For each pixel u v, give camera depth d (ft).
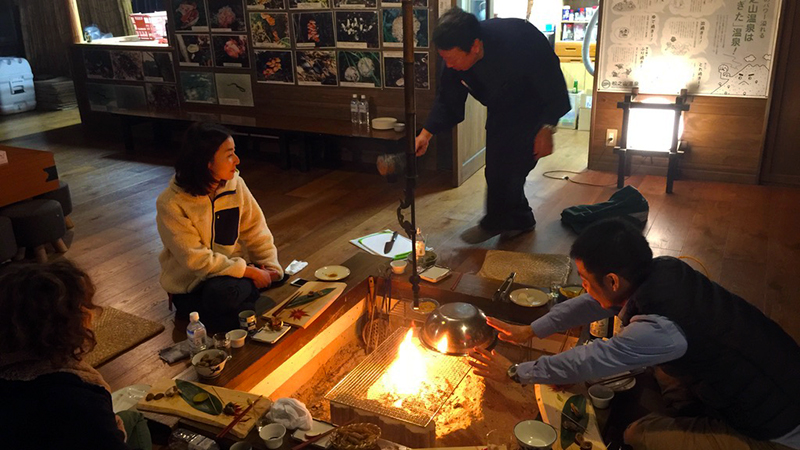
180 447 6.47
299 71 18.85
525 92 12.15
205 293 9.36
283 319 8.48
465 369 8.50
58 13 26.68
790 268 11.55
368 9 17.22
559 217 14.30
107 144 21.61
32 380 4.54
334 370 9.27
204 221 9.35
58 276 4.57
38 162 12.98
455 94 12.80
